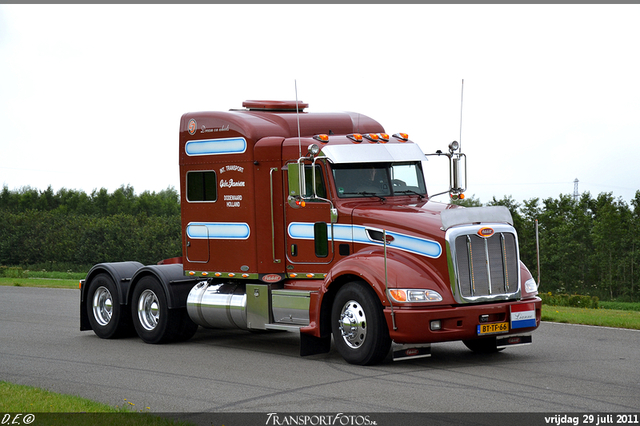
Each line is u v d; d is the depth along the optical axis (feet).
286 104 38.34
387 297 29.43
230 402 24.77
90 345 39.40
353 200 33.53
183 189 39.09
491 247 30.76
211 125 37.55
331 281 31.68
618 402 23.56
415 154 35.37
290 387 26.89
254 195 35.63
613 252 253.85
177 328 39.01
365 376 28.50
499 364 30.73
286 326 33.55
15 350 37.76
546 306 60.95
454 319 29.55
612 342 36.37
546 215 263.08
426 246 30.25
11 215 296.10
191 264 38.88
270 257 35.45
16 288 85.20
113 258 286.46
